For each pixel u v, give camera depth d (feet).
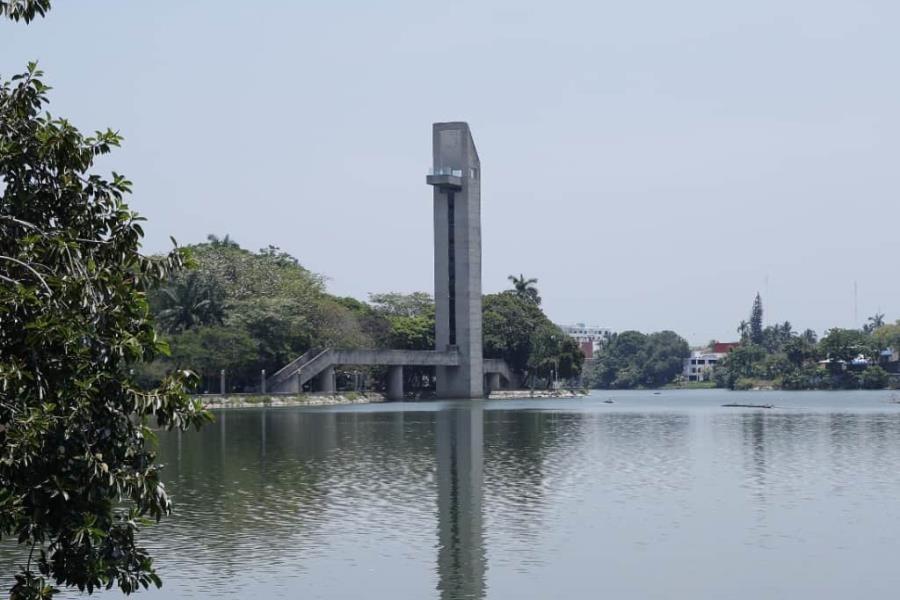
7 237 82.74
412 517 167.02
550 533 153.38
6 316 74.54
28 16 83.46
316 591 121.29
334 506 178.09
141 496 79.66
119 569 82.84
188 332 522.47
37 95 86.28
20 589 78.28
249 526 159.22
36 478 77.20
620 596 118.73
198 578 127.24
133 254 85.35
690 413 496.64
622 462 246.06
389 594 119.96
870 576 127.03
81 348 75.87
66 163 84.99
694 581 125.29
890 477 214.07
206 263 595.88
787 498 185.06
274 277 622.13
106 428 79.36
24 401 75.36
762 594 119.55
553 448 285.64
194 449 280.31
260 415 462.19
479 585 123.75
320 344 633.61
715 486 201.36
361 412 496.23
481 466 237.86
